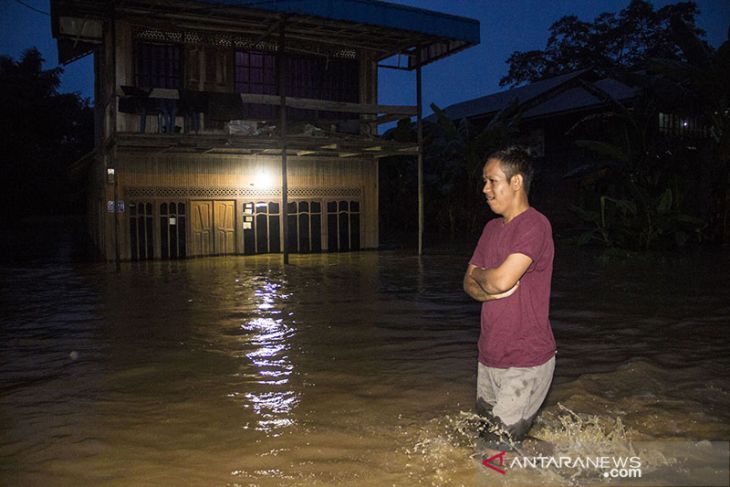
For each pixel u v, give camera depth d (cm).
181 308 829
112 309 826
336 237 1733
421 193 1580
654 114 1742
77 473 326
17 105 3497
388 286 1023
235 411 421
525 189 322
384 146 1514
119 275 1209
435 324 709
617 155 1711
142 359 564
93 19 1431
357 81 1734
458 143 2239
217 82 1565
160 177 1530
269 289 997
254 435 376
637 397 432
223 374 513
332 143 1454
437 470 317
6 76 3609
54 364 550
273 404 435
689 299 861
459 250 1727
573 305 821
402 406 426
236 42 1574
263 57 1620
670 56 3594
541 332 313
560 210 2372
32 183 3384
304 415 411
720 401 423
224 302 874
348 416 407
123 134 1283
